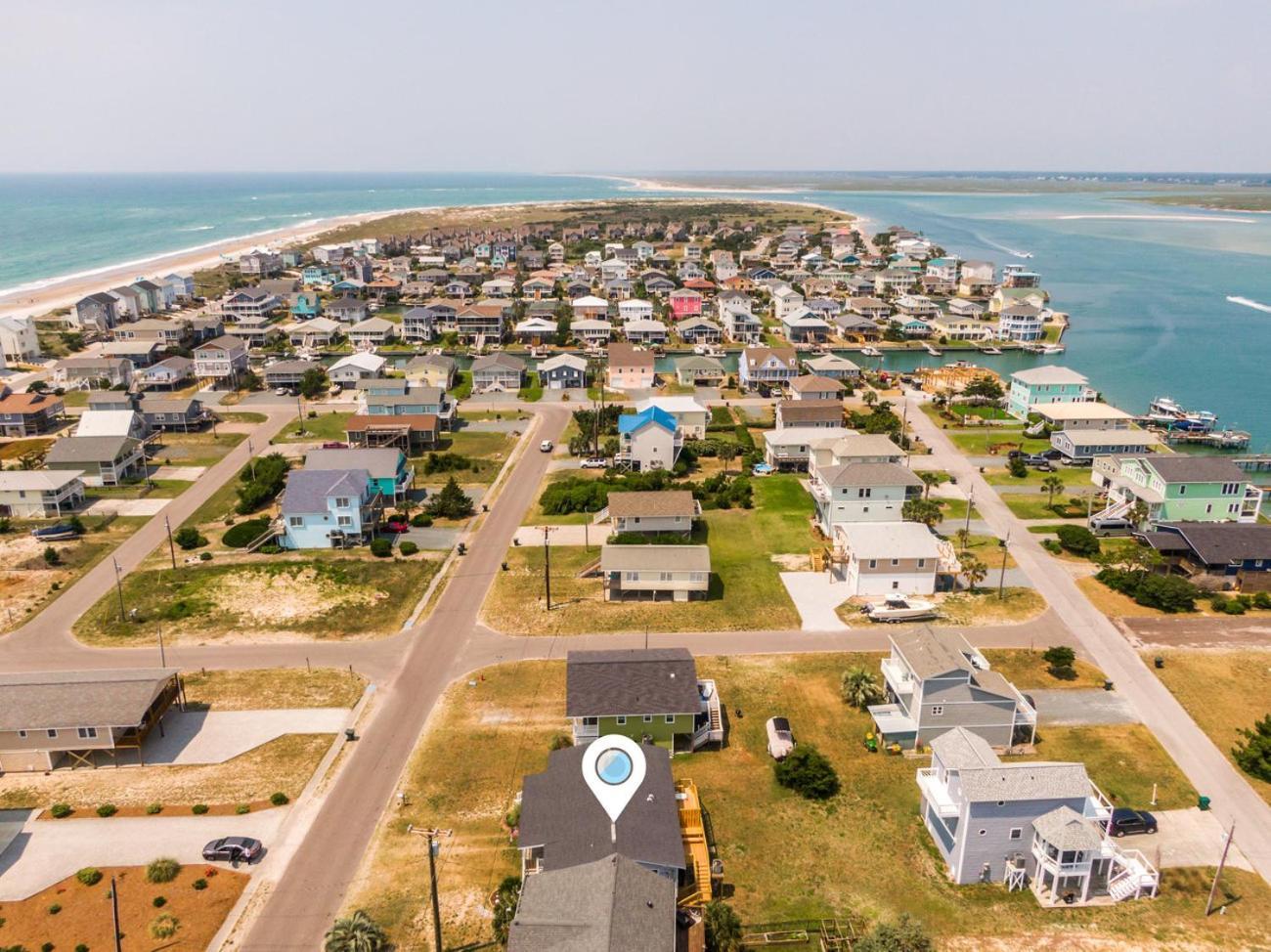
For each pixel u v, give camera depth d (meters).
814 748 51.44
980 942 37.94
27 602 68.69
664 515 78.19
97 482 93.25
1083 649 62.03
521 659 60.81
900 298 197.62
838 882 41.50
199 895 40.09
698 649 62.00
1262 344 172.38
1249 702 55.88
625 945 32.22
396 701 55.88
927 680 50.09
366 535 80.38
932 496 90.88
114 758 50.16
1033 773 41.44
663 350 161.88
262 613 67.19
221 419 118.75
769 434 100.88
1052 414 108.50
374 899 39.97
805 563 75.69
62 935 37.59
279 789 47.56
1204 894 40.72
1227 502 81.69
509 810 45.41
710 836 44.34
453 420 117.31
